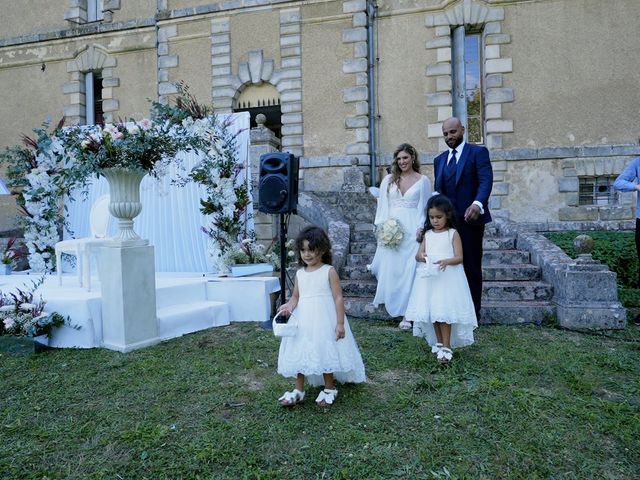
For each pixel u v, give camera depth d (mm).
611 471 2295
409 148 4812
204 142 5879
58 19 12625
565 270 4875
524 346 4152
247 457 2443
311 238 3043
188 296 5371
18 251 7480
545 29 9719
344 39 10492
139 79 11984
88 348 4426
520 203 9805
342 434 2652
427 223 3867
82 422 2885
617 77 9477
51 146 6652
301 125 10797
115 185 4430
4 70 12891
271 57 10953
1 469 2373
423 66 10266
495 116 9867
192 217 6824
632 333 4496
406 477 2252
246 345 4402
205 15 11250
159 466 2385
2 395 3332
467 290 3695
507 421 2787
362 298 5660
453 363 3682
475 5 9945
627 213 9367
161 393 3297
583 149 9523
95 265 6965
